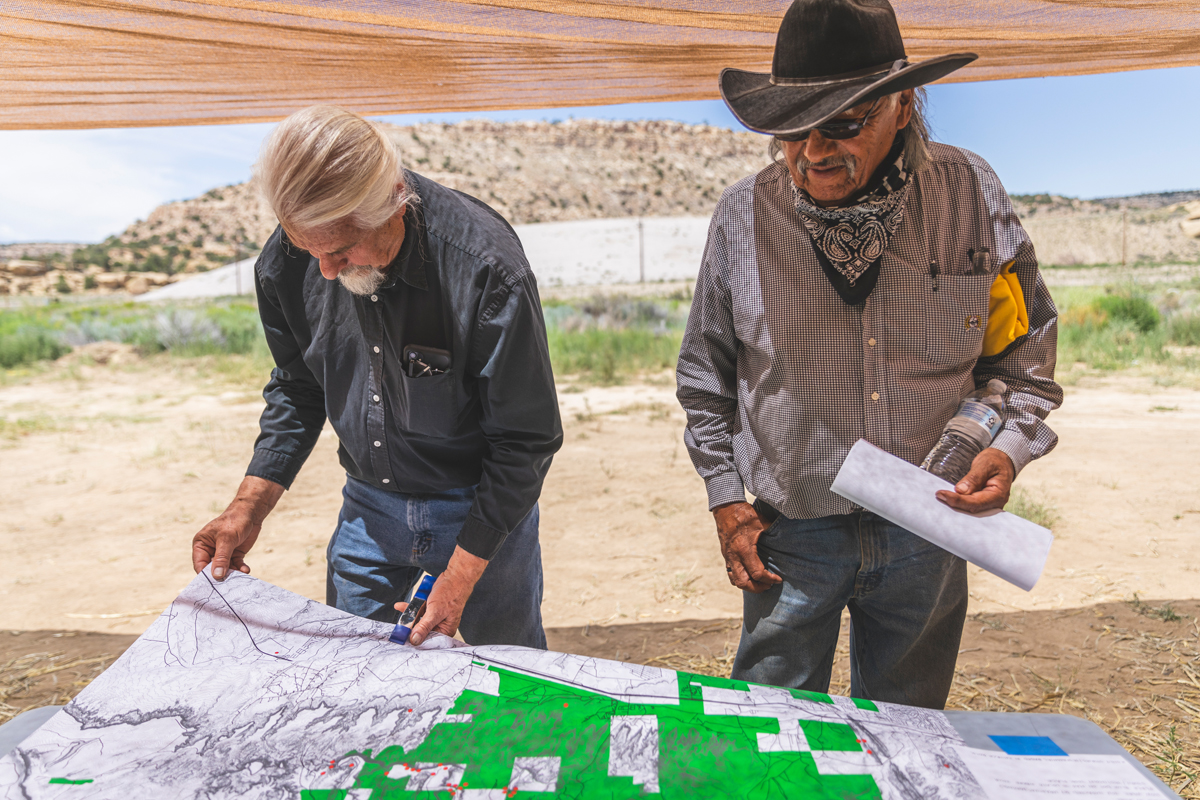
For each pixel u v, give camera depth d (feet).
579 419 24.94
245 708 3.41
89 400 31.60
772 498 4.67
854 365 4.41
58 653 9.96
